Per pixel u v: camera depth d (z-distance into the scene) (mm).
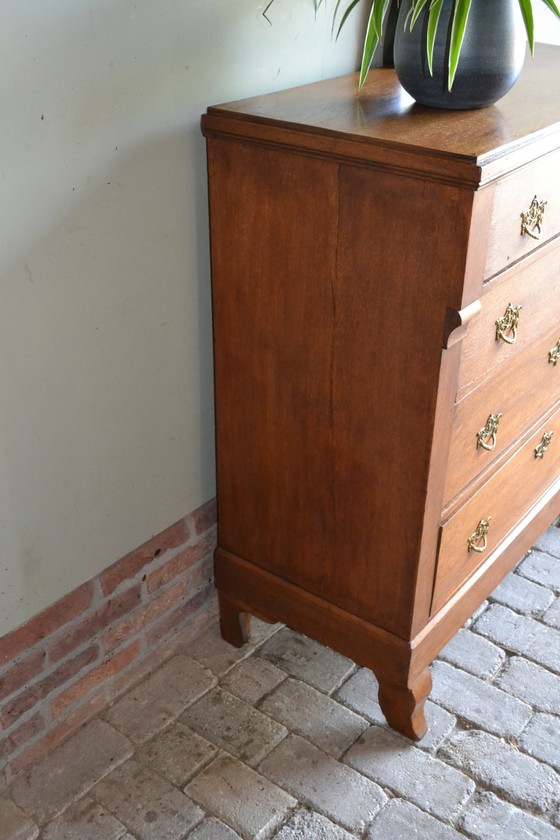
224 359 1809
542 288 1733
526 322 1729
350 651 1895
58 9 1346
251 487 1916
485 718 1945
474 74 1495
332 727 1935
